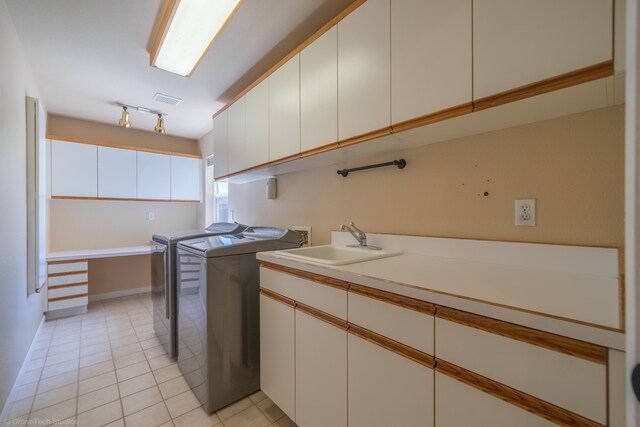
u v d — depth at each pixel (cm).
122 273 375
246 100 230
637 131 31
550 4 82
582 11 77
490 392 70
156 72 229
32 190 214
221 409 156
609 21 73
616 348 53
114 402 161
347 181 192
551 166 108
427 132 124
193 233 239
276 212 262
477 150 128
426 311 83
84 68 222
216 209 403
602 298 73
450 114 104
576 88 81
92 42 190
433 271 108
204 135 413
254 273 169
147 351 223
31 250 212
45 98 278
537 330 63
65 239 338
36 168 216
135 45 193
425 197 148
